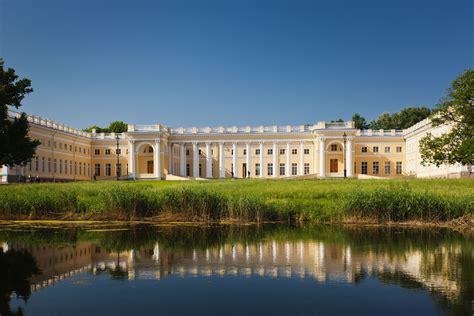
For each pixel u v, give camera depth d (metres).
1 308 12.41
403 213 27.41
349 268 16.52
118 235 23.66
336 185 41.66
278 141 93.62
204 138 94.69
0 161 47.94
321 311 12.10
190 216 28.92
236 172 95.00
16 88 48.94
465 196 28.17
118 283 14.67
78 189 36.41
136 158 91.69
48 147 75.75
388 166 92.88
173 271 16.19
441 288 14.02
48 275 15.77
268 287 14.15
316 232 24.55
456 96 41.78
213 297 13.23
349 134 88.81
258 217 28.41
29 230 25.25
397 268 16.56
